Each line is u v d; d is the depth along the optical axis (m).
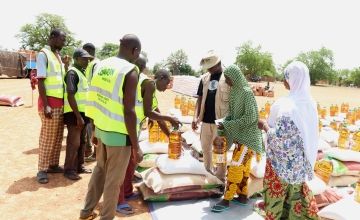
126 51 3.93
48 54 5.64
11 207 4.77
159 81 5.42
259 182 5.35
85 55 5.84
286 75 3.61
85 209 4.25
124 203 4.84
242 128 4.88
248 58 93.50
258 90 31.19
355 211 4.03
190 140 7.80
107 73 3.78
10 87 24.36
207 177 5.32
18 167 6.48
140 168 6.15
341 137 7.08
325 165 5.54
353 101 28.25
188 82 26.11
